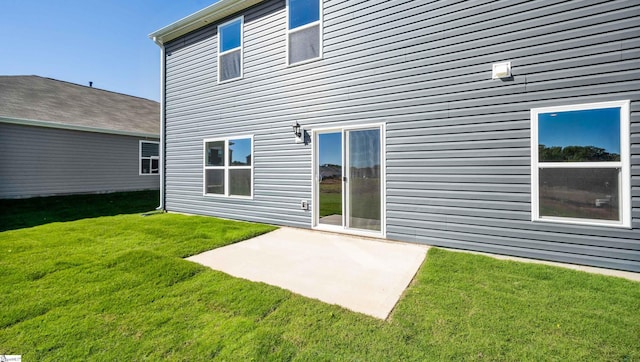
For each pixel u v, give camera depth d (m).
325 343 2.01
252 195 6.51
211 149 7.24
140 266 3.54
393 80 4.75
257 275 3.31
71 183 11.15
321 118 5.50
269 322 2.29
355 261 3.79
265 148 6.29
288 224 5.98
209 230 5.59
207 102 7.26
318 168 5.65
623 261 3.33
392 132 4.77
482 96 4.07
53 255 3.99
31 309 2.49
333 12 5.33
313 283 3.07
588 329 2.14
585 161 3.50
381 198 4.89
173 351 1.94
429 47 4.44
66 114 11.55
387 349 1.94
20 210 8.06
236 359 1.86
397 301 2.62
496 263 3.57
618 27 3.34
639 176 3.25
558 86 3.62
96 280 3.12
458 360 1.83
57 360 1.86
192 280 3.15
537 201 3.76
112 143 12.41
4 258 3.85
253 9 6.41
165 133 8.28
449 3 4.29
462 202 4.23
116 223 6.32
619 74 3.33
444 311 2.42
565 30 3.58
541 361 1.81
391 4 4.75
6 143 9.58
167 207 8.27
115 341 2.05
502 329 2.14
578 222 3.54
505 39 3.91
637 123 3.26
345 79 5.21
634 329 2.13
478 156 4.11
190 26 7.34
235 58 6.73
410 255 4.02
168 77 8.16
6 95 11.16
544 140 3.71
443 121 4.35
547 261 3.71
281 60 6.01
